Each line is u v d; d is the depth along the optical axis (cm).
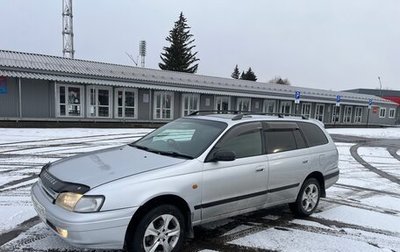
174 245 365
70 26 3609
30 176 712
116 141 1377
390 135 2630
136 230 337
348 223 515
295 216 531
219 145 421
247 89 2978
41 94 1994
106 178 339
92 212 311
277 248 410
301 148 520
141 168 364
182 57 5897
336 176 586
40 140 1291
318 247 419
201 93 2641
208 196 391
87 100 2175
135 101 2386
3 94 1869
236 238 434
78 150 1091
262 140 471
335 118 3919
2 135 1373
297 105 3484
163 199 359
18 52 2302
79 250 374
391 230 494
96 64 2536
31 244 386
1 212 482
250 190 437
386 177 927
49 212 326
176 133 471
